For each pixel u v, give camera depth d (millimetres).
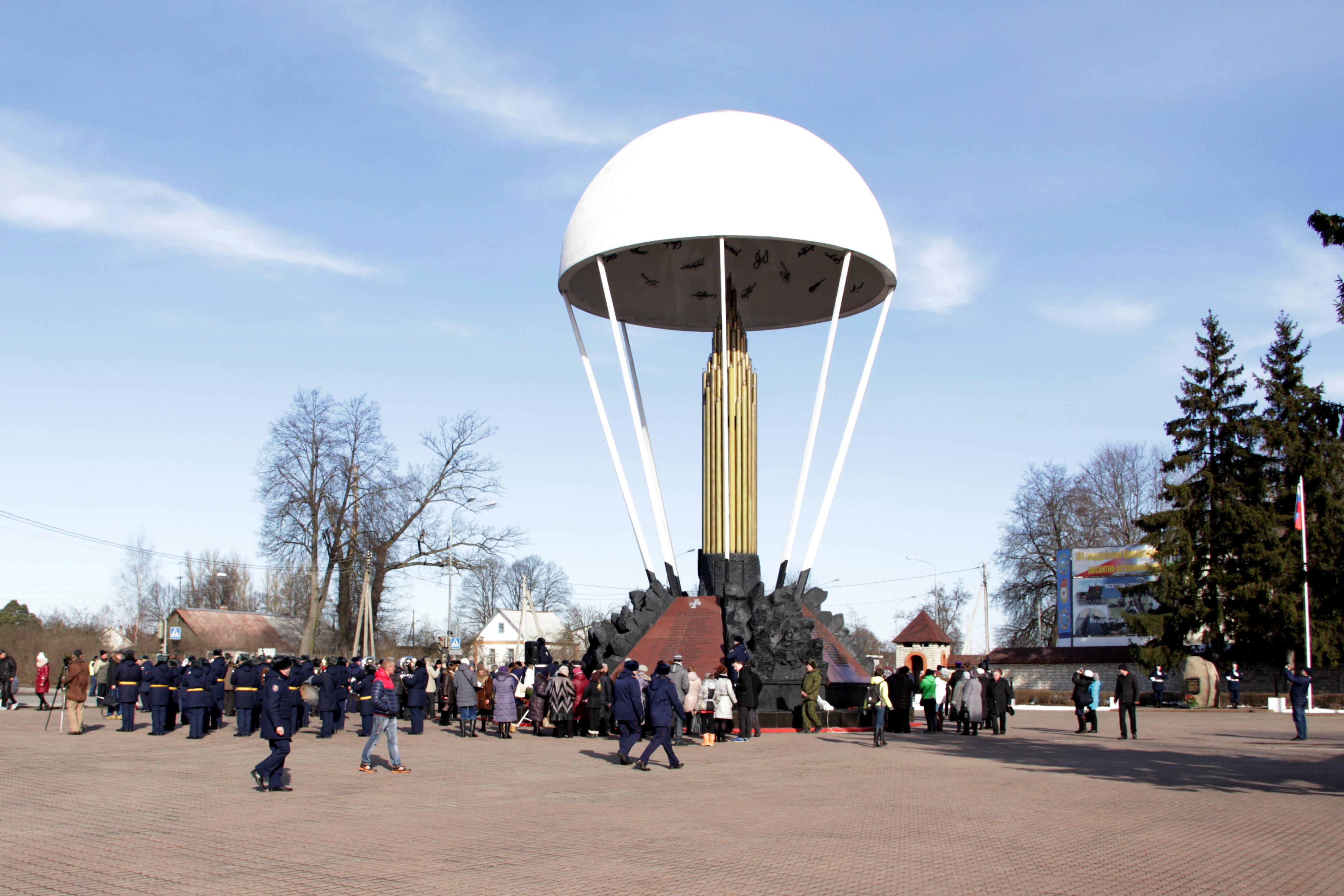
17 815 11773
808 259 34531
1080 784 15328
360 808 12586
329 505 50031
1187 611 42844
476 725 27484
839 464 31219
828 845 10164
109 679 30828
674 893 7984
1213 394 45281
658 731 17219
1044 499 66312
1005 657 54906
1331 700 41125
